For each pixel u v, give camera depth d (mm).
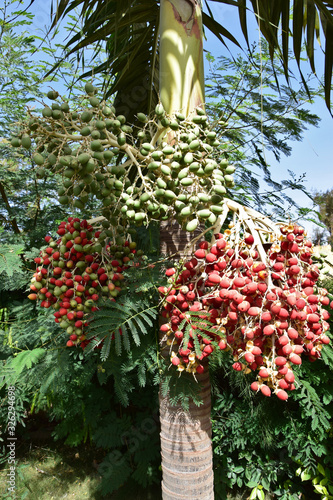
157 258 1753
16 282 2943
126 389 1643
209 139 1381
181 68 1558
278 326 1077
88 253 1545
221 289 1150
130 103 3100
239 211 1268
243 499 3557
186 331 1175
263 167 3178
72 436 3984
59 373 1996
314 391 2680
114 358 1656
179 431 1572
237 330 1163
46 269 1611
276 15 2396
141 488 3740
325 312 1248
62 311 1502
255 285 1106
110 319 1397
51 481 3869
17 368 2170
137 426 3760
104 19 2406
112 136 1363
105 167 1322
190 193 1324
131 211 1338
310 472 3186
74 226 1527
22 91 4254
